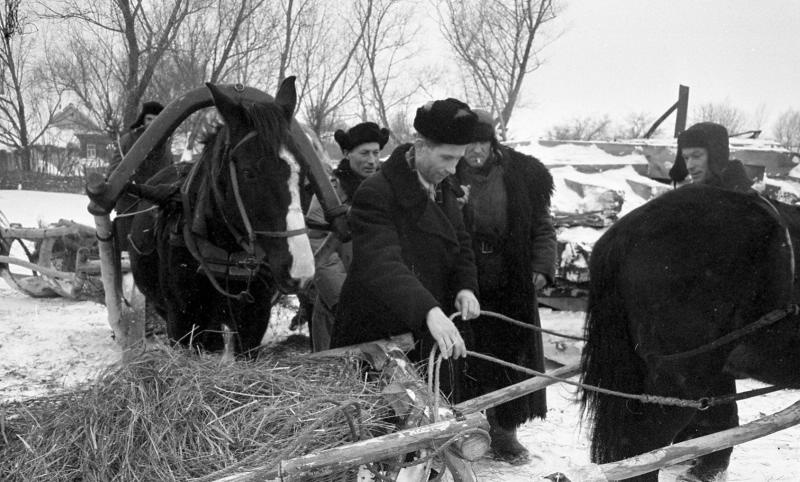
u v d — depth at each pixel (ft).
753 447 17.34
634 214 12.53
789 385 11.82
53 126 96.43
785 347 11.74
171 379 9.30
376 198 10.61
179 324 14.73
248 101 13.43
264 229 12.44
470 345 13.05
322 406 9.10
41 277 31.14
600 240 12.79
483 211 14.69
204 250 13.69
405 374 9.64
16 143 93.20
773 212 11.82
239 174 12.53
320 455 7.86
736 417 13.60
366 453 7.96
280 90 14.15
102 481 8.34
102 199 14.32
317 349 17.57
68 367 21.20
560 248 20.07
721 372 12.00
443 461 8.72
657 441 11.94
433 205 10.98
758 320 11.46
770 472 15.74
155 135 14.69
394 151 10.98
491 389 15.06
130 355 9.78
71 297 30.63
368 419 8.98
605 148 27.55
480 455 8.36
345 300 10.82
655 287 11.82
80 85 60.23
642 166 26.21
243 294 13.47
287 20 48.42
